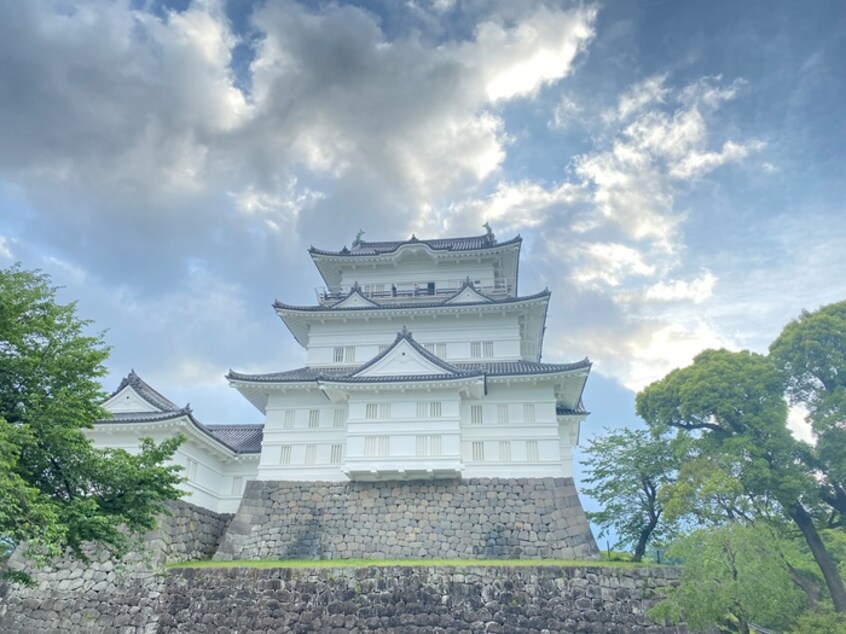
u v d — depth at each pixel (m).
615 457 30.70
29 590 25.58
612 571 23.39
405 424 30.91
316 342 37.38
